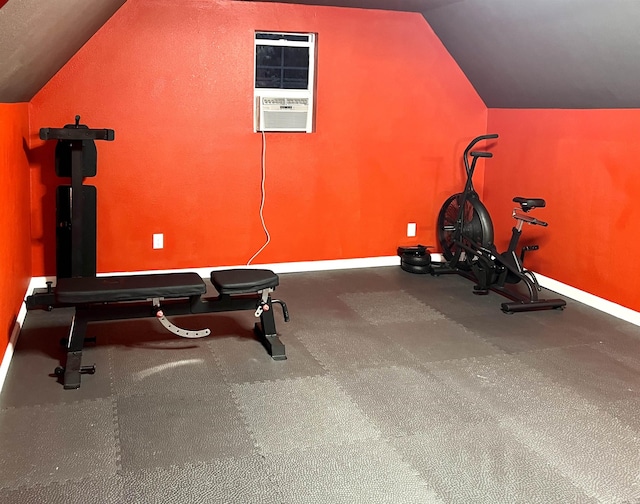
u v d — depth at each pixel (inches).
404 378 138.5
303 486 98.3
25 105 177.3
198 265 210.5
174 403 124.6
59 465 102.3
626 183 176.6
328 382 135.6
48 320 168.6
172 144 200.5
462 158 235.0
